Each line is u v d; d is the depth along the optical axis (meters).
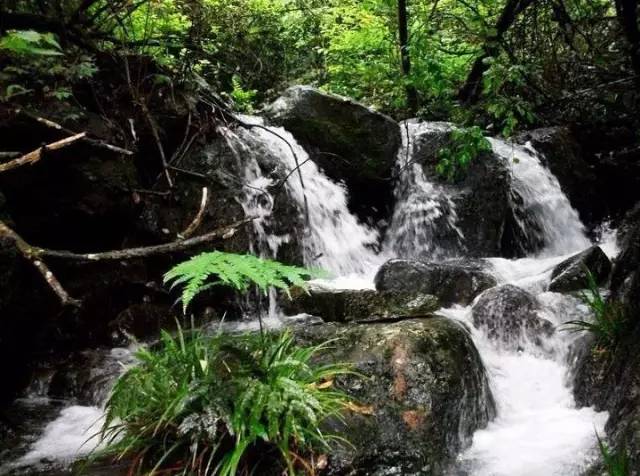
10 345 3.81
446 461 3.03
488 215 6.71
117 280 4.59
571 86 8.61
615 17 7.88
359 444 2.85
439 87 7.98
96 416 3.63
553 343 4.16
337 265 6.11
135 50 5.78
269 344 3.15
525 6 7.96
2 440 3.36
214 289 4.89
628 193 7.89
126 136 4.91
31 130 4.11
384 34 9.79
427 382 3.20
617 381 3.41
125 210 4.64
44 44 4.76
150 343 4.53
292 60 10.70
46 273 2.53
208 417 2.58
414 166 6.87
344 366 3.26
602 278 4.96
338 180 6.62
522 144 7.60
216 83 8.38
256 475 2.61
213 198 5.21
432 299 4.19
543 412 3.68
